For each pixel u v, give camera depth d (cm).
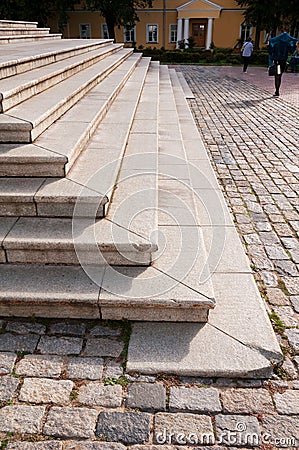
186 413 232
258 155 671
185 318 291
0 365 259
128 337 281
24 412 230
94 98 616
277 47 1224
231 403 238
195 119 936
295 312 309
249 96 1283
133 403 237
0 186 348
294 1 2730
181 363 259
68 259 317
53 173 362
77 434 219
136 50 2812
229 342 274
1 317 299
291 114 997
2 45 872
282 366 261
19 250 314
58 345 275
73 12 3528
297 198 505
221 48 3225
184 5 3391
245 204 486
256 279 346
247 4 3195
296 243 403
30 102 466
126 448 213
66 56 760
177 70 2153
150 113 682
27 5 3033
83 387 246
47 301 285
